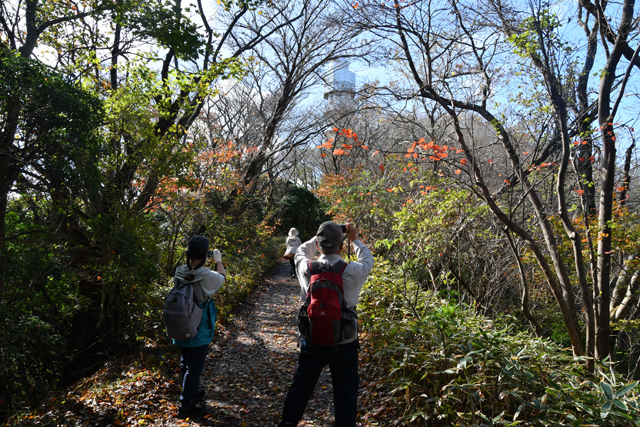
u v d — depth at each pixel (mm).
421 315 5355
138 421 3521
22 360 6414
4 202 4887
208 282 3562
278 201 26438
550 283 4703
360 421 3643
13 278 5129
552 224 6855
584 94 5484
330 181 13438
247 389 4461
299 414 2758
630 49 5637
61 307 6336
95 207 5461
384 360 4793
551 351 4336
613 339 8305
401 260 7051
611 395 3119
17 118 4277
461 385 3305
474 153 5266
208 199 8758
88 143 4770
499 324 5570
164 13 6141
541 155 5887
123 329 6027
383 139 14109
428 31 5098
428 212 6203
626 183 7875
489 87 6461
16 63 4172
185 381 3551
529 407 3381
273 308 9352
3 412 5535
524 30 4949
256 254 14836
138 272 5664
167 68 8484
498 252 6410
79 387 4586
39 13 6352
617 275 8523
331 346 2676
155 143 6020
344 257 8719
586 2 5316
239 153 12570
